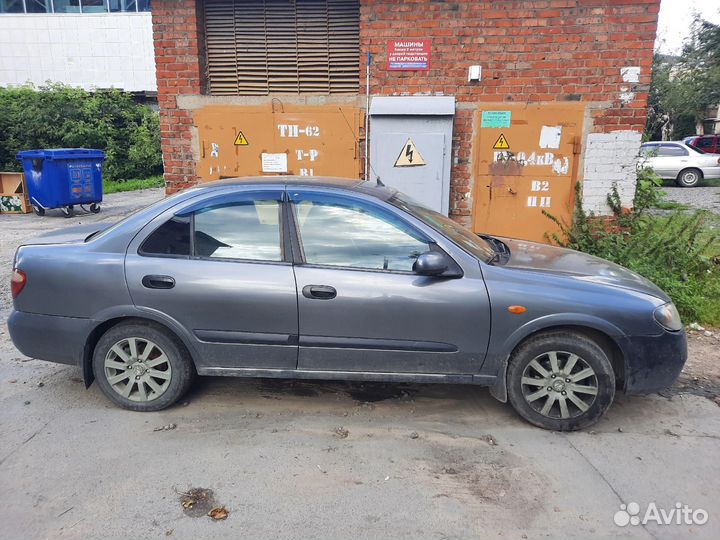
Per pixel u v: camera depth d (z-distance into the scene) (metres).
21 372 4.50
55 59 25.66
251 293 3.62
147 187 19.94
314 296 3.59
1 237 10.18
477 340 3.58
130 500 2.92
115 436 3.54
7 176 13.21
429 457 3.33
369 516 2.81
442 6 6.53
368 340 3.63
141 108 22.56
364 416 3.83
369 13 6.64
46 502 2.91
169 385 3.81
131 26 25.09
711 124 34.00
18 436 3.53
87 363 3.84
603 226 6.73
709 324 5.67
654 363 3.54
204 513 2.82
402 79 6.75
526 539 2.66
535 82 6.59
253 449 3.40
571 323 3.49
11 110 19.38
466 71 6.65
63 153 12.40
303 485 3.05
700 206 13.72
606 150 6.65
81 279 3.71
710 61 29.97
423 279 3.58
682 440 3.55
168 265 3.68
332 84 7.21
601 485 3.07
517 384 3.63
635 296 3.56
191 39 6.98
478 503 2.92
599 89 6.53
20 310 3.84
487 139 6.77
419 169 6.71
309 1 7.03
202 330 3.69
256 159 7.11
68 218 12.60
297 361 3.72
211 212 3.77
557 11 6.39
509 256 4.05
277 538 2.65
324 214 3.72
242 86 7.30
